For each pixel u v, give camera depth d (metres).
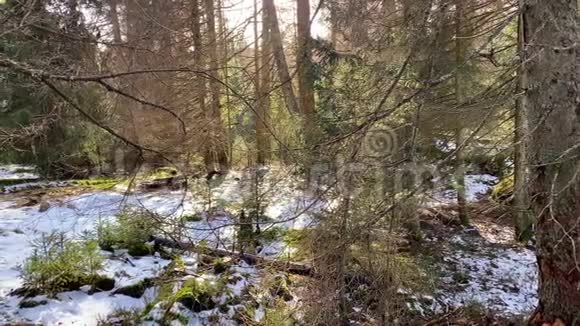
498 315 5.79
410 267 5.69
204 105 5.42
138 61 4.22
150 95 4.53
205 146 5.85
